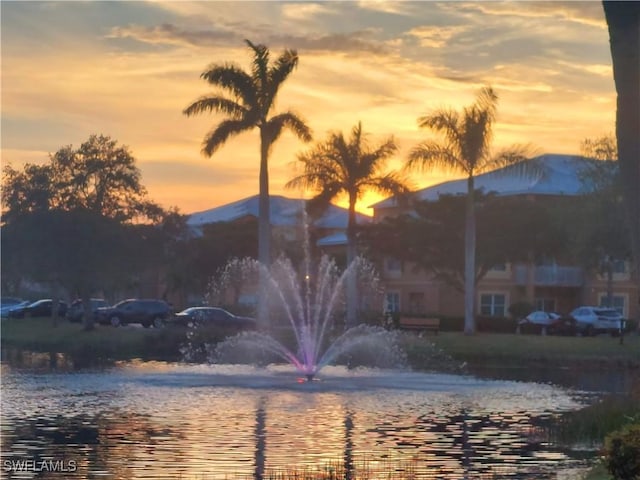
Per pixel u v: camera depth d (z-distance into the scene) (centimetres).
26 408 2689
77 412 2603
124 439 2142
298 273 8562
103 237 6209
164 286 9538
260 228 5406
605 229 5834
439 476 1745
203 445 2075
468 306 5616
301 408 2714
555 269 7619
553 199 7212
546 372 4225
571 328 6250
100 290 6944
